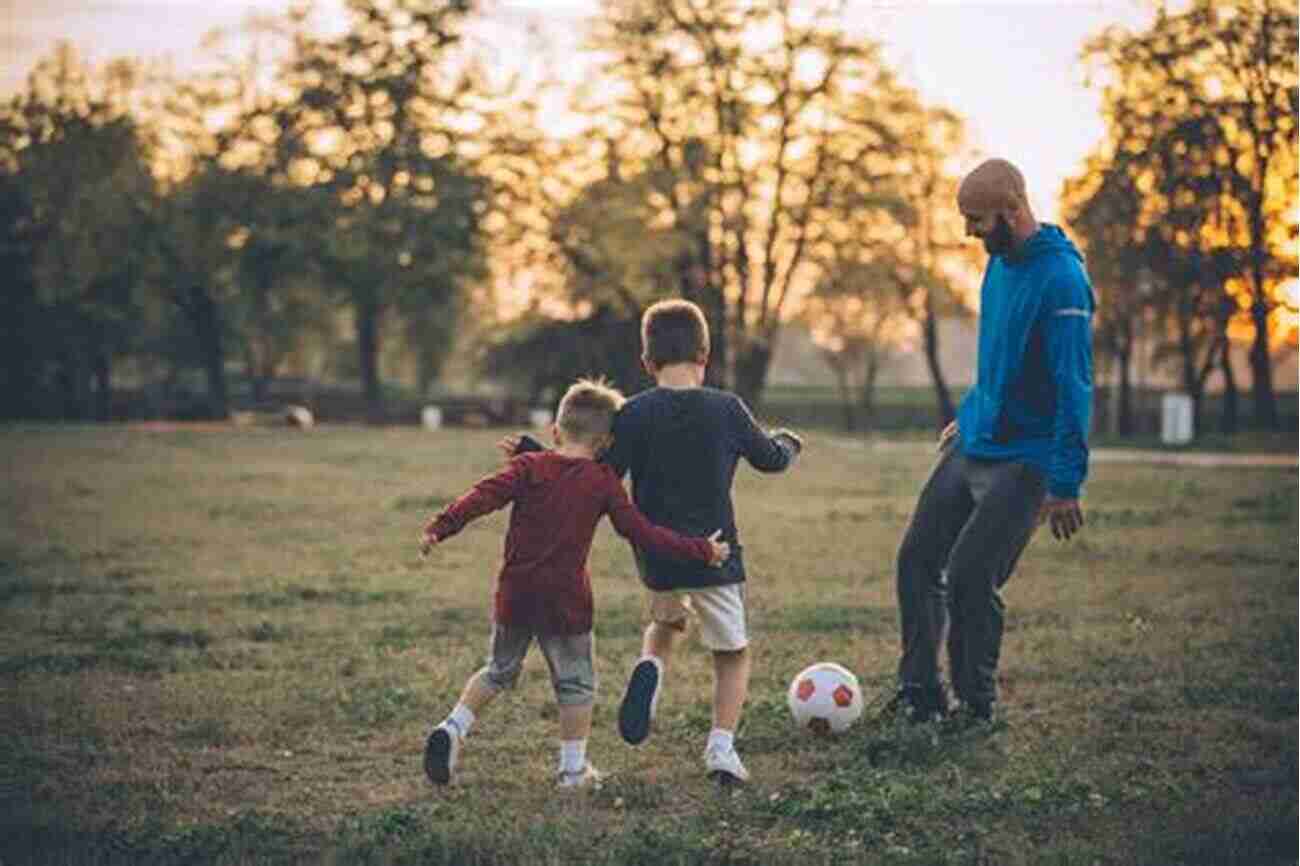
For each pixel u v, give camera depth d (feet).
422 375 249.34
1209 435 161.07
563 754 23.21
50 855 19.48
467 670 32.45
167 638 37.24
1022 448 26.68
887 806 21.20
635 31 158.71
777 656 34.37
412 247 166.30
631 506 23.20
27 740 26.35
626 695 23.03
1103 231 135.74
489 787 23.29
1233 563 52.65
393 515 70.54
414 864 19.01
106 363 199.93
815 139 160.15
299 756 25.27
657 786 22.98
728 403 24.26
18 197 175.83
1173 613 40.96
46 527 64.59
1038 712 28.43
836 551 56.29
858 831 20.39
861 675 32.09
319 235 167.94
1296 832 20.54
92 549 56.85
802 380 304.91
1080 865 19.15
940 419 200.03
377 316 197.47
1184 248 135.64
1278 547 57.06
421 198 166.20
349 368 255.91
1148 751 25.48
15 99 172.65
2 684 31.32
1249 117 123.24
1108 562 52.70
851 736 26.25
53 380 203.82
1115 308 154.20
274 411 191.93
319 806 22.20
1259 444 139.95
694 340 24.63
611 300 173.68
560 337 198.80
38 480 88.69
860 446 148.15
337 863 18.99
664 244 161.48
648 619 39.58
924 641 27.40
